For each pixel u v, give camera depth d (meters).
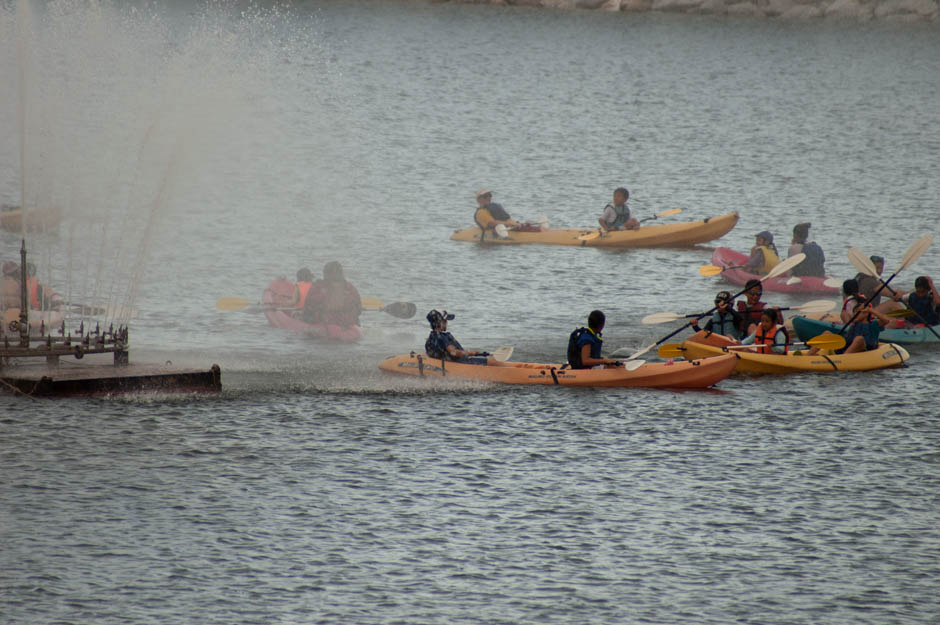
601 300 110.81
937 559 54.97
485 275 119.69
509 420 72.62
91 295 108.12
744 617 49.38
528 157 193.38
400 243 134.38
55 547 53.69
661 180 176.50
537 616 49.00
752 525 58.25
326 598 50.06
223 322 98.75
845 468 66.06
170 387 76.25
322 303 94.75
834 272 125.00
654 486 62.88
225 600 49.59
